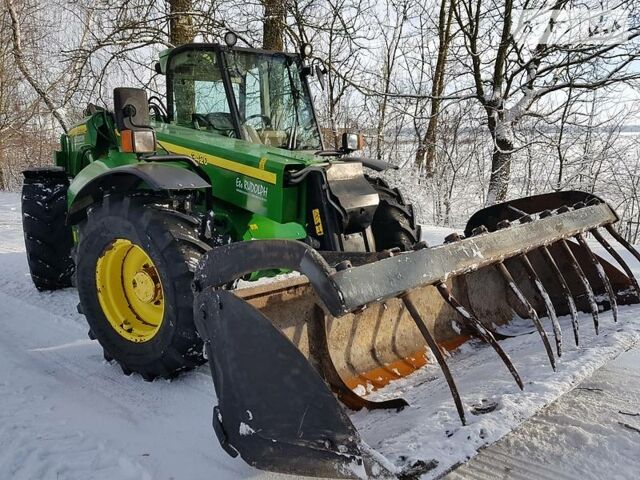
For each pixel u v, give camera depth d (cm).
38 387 315
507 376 257
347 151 438
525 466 241
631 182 1076
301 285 257
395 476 175
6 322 431
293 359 197
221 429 217
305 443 195
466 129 1228
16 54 1171
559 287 357
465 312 230
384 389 272
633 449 249
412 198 1140
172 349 300
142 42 952
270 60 430
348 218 347
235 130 404
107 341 336
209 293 221
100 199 351
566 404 289
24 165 1862
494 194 1063
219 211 379
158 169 320
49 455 247
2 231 813
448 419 209
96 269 338
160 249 302
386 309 295
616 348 274
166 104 455
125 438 263
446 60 1202
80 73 980
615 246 620
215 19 935
